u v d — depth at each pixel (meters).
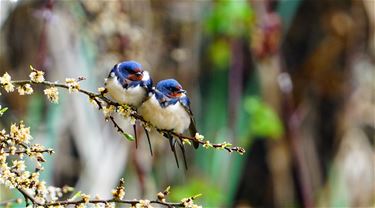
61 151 13.71
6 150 5.63
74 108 13.58
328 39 17.02
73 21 13.14
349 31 16.86
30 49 13.89
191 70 15.06
